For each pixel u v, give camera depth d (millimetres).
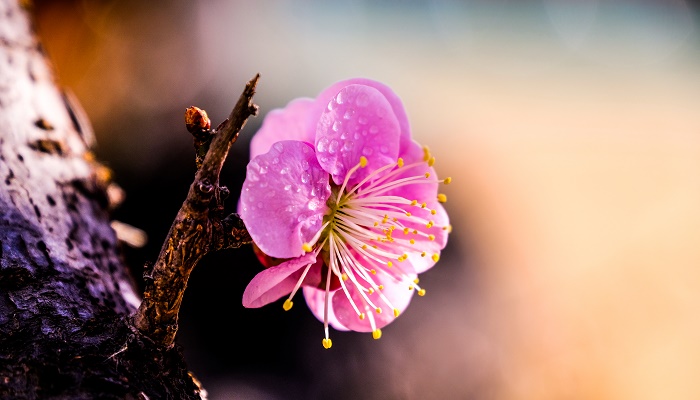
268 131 165
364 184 158
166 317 146
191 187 142
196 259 144
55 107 177
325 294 158
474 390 307
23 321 146
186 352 265
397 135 155
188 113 143
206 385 260
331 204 157
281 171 149
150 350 146
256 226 146
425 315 319
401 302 162
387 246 161
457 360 311
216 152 141
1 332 144
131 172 324
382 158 156
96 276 157
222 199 144
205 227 143
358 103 153
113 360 144
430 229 161
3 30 178
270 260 155
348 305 161
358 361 284
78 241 161
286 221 149
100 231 166
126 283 163
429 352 304
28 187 161
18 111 170
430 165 158
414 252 161
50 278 152
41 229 157
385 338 296
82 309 150
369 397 278
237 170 312
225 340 274
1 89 171
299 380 271
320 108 156
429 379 296
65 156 170
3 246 151
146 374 145
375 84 158
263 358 274
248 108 140
